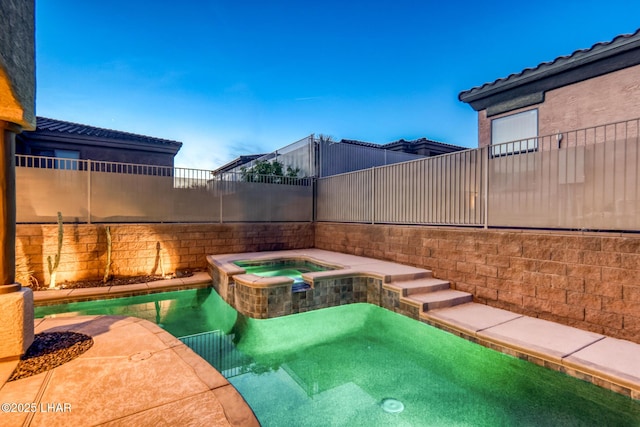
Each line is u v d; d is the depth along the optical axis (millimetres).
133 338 3430
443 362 4199
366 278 5934
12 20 2650
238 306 5398
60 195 6805
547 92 7223
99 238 6965
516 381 3568
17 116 2830
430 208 6484
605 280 3908
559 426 2812
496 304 5059
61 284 6473
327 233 9562
